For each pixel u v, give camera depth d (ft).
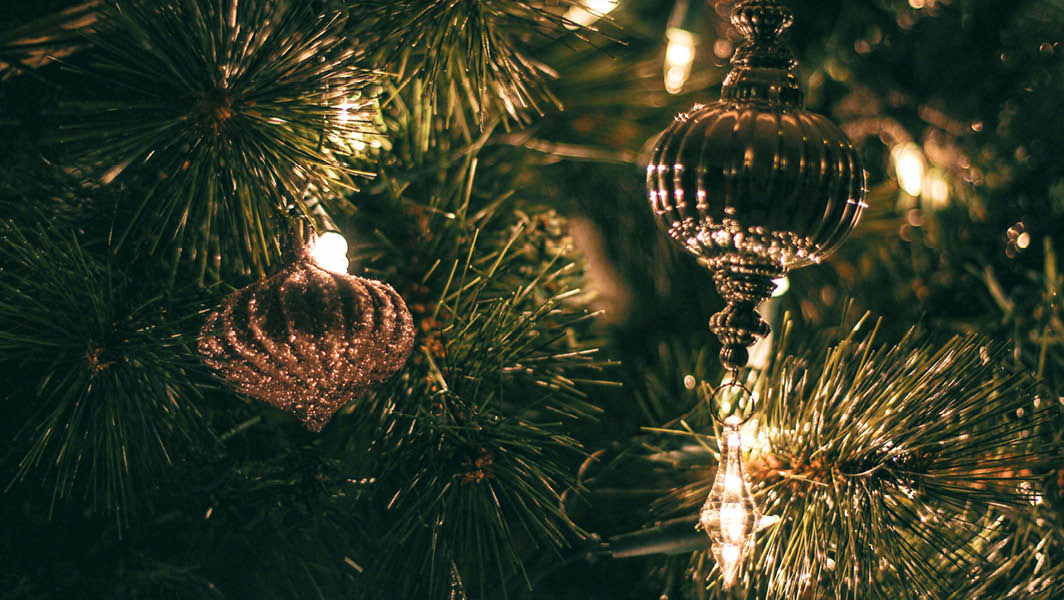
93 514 2.34
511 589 2.47
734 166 1.97
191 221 2.17
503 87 2.31
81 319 2.12
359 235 2.50
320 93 2.07
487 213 2.56
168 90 2.13
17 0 2.31
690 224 2.03
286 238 2.11
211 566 2.42
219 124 2.06
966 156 2.93
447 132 2.55
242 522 2.39
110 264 2.14
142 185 2.23
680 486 2.50
